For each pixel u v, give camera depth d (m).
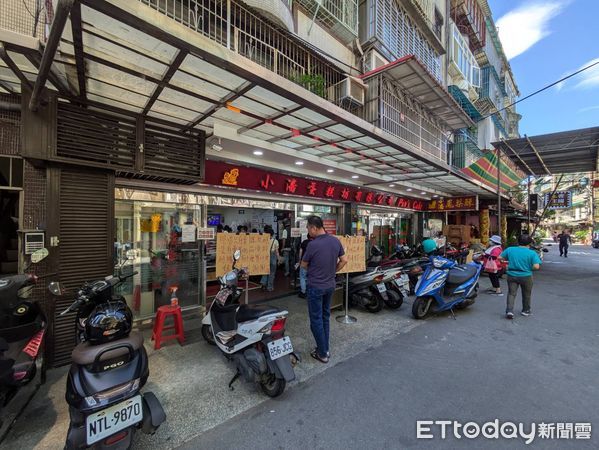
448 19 10.45
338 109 3.25
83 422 1.64
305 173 5.74
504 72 18.05
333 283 3.04
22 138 2.58
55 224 2.88
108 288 2.34
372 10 6.75
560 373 2.78
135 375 1.73
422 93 7.07
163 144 3.41
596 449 1.82
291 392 2.49
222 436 1.98
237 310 2.82
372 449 1.85
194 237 4.71
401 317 4.52
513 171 9.80
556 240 30.64
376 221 9.06
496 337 3.70
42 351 2.62
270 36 5.09
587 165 9.56
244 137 4.00
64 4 1.46
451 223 13.75
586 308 5.03
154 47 2.04
